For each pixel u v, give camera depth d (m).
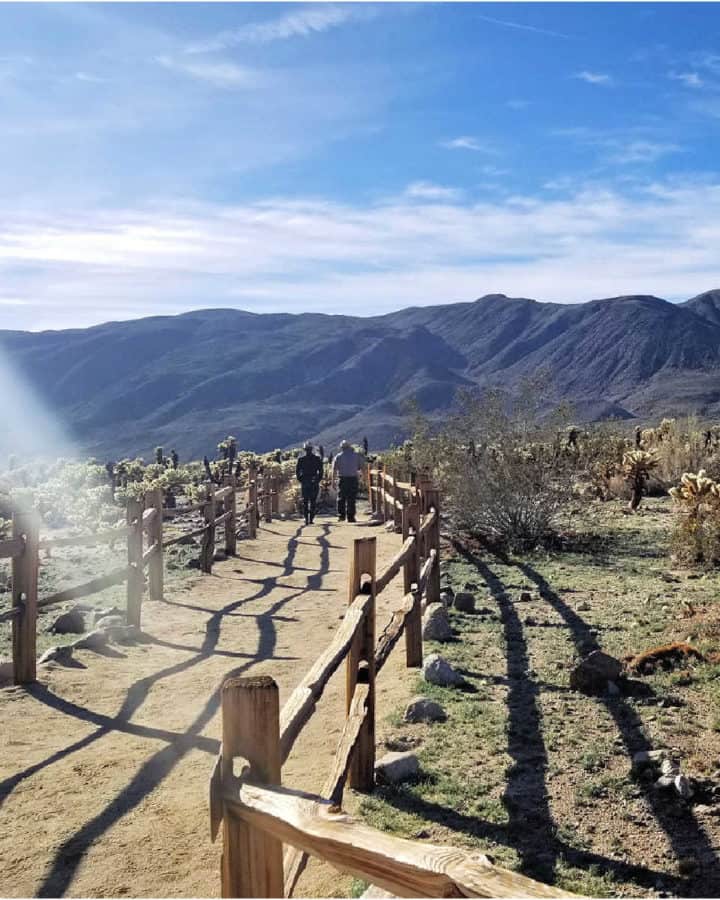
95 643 7.95
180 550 14.74
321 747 5.46
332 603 10.32
